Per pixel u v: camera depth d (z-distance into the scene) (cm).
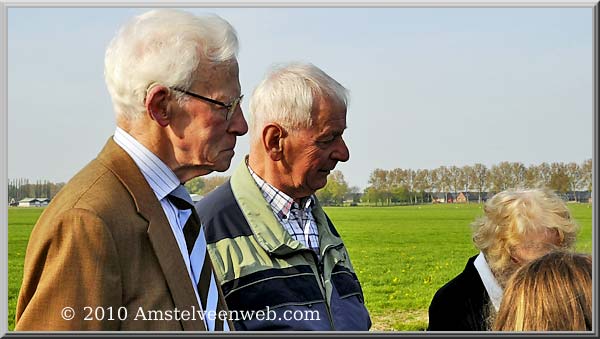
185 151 219
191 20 218
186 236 236
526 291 192
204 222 310
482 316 323
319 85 314
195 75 214
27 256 194
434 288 1239
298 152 316
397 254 1541
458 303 329
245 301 295
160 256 205
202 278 235
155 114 212
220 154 224
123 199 202
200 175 229
